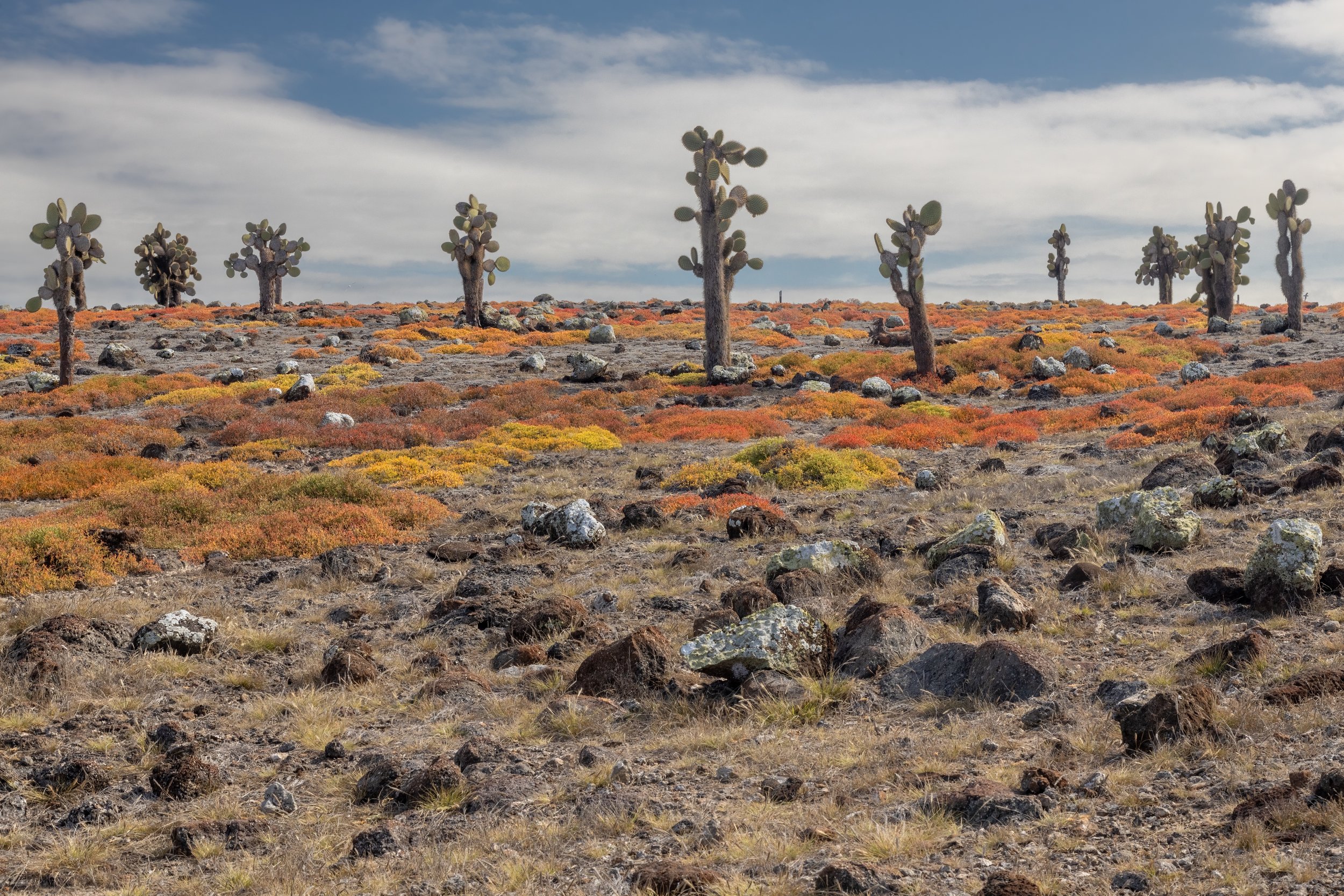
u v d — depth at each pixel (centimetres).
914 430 3177
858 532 1738
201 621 1290
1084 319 8244
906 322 7894
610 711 972
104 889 669
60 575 1666
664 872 570
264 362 5812
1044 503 1823
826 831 627
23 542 1708
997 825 608
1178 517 1320
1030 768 671
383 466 2791
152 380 4972
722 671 1001
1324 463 1650
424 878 632
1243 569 1116
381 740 954
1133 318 8300
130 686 1130
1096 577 1191
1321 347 5159
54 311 8969
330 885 639
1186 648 945
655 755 846
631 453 3109
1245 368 4672
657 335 7156
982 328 7200
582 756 847
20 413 4266
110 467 2830
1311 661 837
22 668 1117
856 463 2552
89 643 1227
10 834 770
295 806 799
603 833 684
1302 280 5859
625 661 1045
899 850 580
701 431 3353
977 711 856
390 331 6994
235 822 752
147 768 902
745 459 2669
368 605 1492
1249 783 613
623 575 1562
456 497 2491
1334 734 674
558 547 1845
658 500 2209
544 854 654
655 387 4719
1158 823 583
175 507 2206
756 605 1234
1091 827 587
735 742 854
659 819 695
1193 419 2584
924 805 645
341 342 6600
